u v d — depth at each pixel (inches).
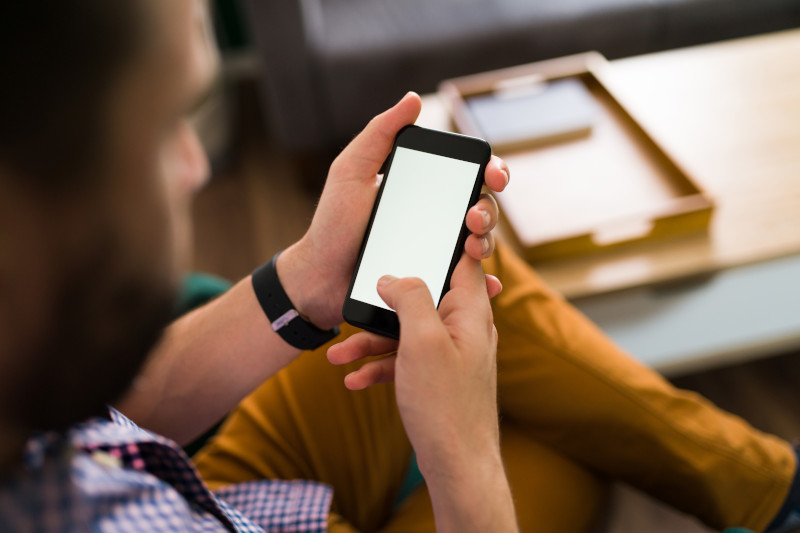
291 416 31.5
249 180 87.4
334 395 31.3
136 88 10.7
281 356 26.9
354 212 24.8
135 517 14.7
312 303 26.3
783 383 56.7
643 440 33.9
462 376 18.0
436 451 17.8
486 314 20.4
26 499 13.1
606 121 56.6
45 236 10.7
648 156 52.8
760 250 45.7
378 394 31.1
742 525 35.2
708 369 58.2
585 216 48.6
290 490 26.8
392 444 31.9
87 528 13.6
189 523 16.3
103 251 11.2
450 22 76.4
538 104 57.2
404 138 25.1
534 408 34.7
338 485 31.5
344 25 77.4
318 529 25.1
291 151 81.7
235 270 76.2
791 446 37.6
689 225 46.6
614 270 45.6
